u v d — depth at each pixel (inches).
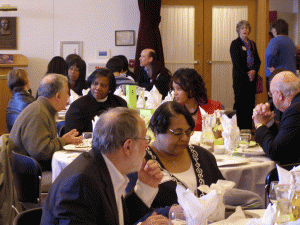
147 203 68.7
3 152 110.6
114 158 58.9
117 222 58.4
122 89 190.2
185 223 53.9
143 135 59.7
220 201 60.2
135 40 327.6
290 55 259.1
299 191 59.4
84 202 55.2
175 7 323.6
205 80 328.5
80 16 326.0
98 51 327.6
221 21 325.4
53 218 55.5
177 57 327.6
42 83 128.8
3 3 322.0
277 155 110.3
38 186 104.7
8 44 323.6
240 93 284.4
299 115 109.7
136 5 326.0
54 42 326.3
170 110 80.6
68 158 112.9
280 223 55.9
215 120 123.9
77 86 237.1
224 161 106.3
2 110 290.4
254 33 326.3
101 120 59.6
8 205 110.3
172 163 82.3
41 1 323.9
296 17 371.6
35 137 123.7
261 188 107.1
